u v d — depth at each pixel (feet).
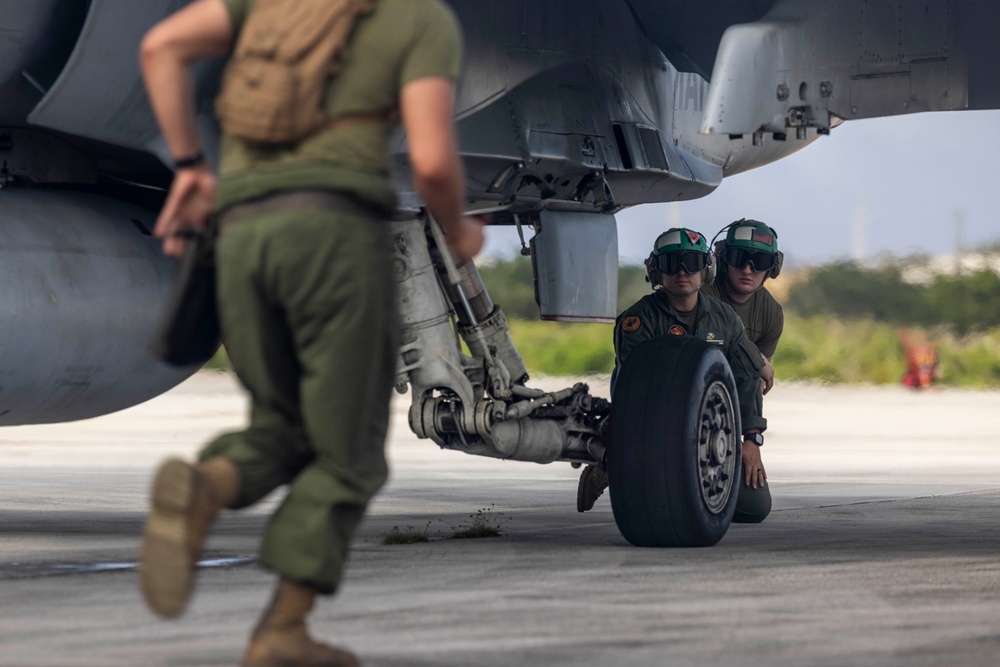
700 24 66.74
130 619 35.76
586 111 65.00
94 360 53.16
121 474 116.37
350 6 26.76
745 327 71.61
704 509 55.26
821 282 412.16
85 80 49.90
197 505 25.38
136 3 49.47
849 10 52.03
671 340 56.24
